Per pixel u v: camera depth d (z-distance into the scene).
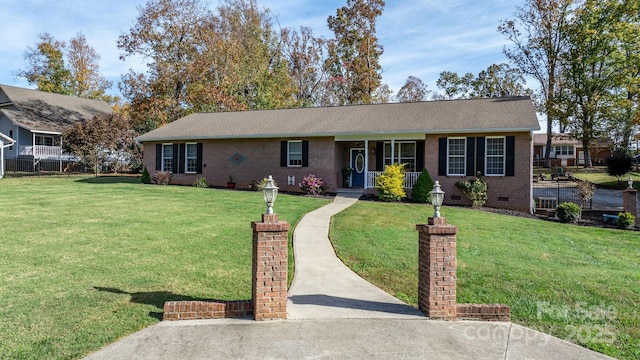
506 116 17.92
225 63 35.66
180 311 5.20
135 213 12.64
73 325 4.89
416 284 7.01
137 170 33.12
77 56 47.69
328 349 4.43
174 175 23.69
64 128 34.03
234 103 34.69
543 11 34.88
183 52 34.56
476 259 8.66
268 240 5.22
